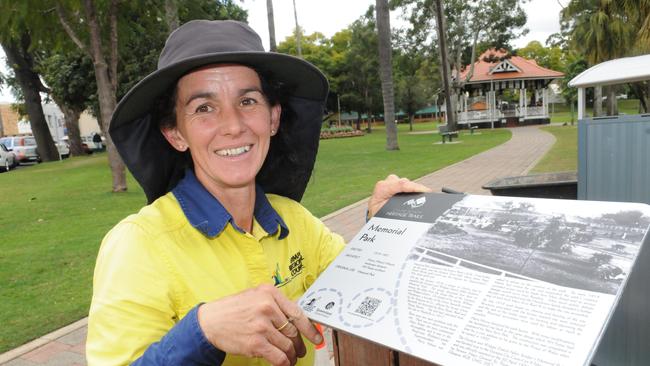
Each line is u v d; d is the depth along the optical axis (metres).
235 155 1.20
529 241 0.97
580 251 0.90
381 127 53.09
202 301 1.08
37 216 8.12
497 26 31.81
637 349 2.04
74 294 4.18
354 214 6.81
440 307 0.92
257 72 1.25
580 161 3.06
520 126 37.28
